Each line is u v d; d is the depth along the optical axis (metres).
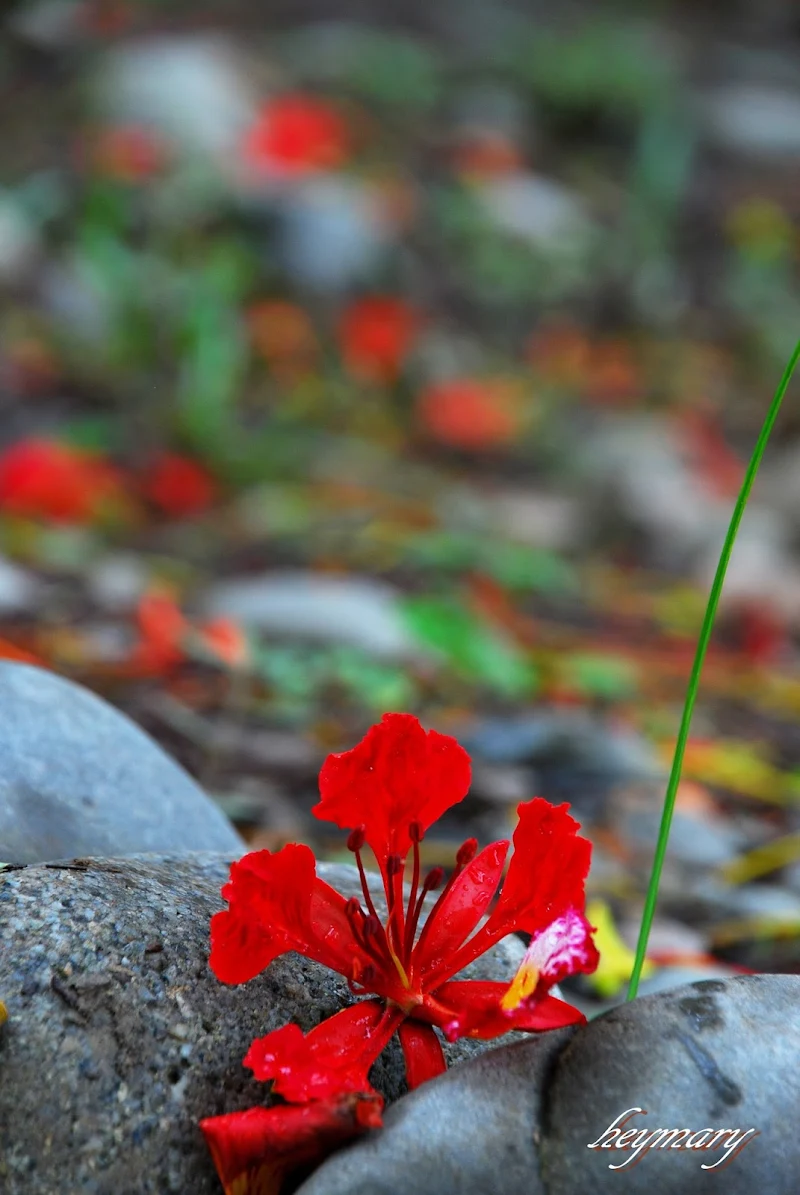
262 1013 1.95
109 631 5.49
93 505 7.11
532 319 10.94
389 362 9.73
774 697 6.20
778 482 9.22
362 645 5.51
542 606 7.18
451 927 1.99
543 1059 1.80
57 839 2.51
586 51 14.39
